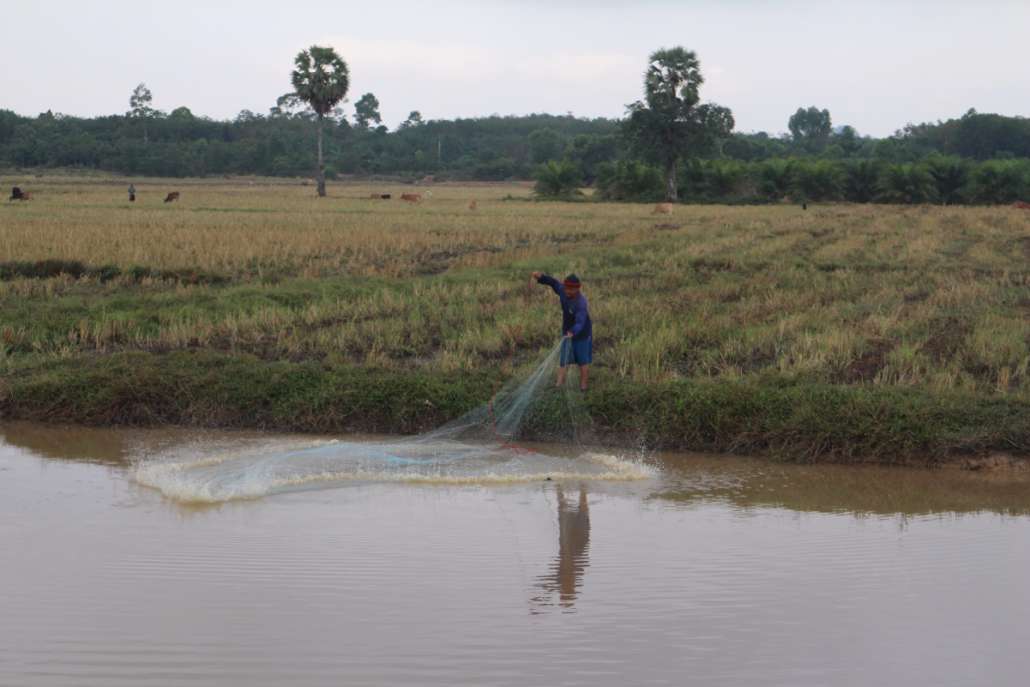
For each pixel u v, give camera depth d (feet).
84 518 28.19
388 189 356.59
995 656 19.72
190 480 32.22
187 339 53.47
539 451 38.01
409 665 18.81
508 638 20.13
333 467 34.53
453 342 52.21
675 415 39.29
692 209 213.25
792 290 72.08
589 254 95.35
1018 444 36.65
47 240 92.63
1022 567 25.05
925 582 23.86
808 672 18.84
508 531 27.78
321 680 18.08
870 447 37.19
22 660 18.74
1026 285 77.61
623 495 32.09
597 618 21.27
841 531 28.30
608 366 47.29
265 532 27.17
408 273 82.48
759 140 531.09
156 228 111.34
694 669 18.88
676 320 57.77
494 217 157.69
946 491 33.37
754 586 23.43
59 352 50.85
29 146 474.90
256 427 41.55
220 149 492.54
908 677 18.78
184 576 23.43
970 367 47.73
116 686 17.71
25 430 40.60
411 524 28.30
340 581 23.26
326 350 51.42
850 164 294.87
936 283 77.77
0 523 27.61
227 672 18.38
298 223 129.39
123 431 40.65
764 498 32.04
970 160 306.76
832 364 47.39
